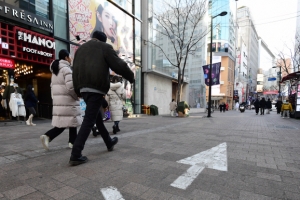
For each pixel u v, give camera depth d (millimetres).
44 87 9406
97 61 2682
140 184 2127
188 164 2820
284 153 3533
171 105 14672
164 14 16203
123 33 13719
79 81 2723
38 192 1905
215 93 49188
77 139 2703
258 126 7832
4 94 7215
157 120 10305
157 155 3273
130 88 14250
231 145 4141
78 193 1899
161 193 1935
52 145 3836
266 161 3031
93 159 2986
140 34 15922
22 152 3291
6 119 7582
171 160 3004
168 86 20312
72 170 2494
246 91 64438
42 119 9008
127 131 6059
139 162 2879
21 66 8859
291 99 14625
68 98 3268
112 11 12539
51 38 8523
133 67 14352
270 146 4098
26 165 2656
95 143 4172
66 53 3385
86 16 10500
